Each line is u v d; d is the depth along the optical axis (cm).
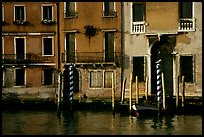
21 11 3991
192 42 3609
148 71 3678
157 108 3077
